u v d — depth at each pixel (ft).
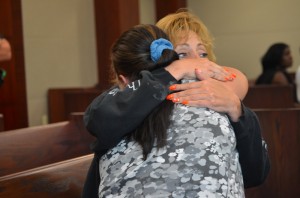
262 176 6.64
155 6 33.99
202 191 5.11
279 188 12.51
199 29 7.52
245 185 6.73
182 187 5.14
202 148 5.35
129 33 6.22
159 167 5.30
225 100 5.82
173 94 5.80
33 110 26.13
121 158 5.60
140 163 5.44
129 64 6.09
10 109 25.02
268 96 21.11
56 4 27.20
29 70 25.81
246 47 34.88
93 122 5.71
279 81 24.82
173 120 5.64
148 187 5.20
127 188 5.31
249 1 34.53
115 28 24.43
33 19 25.96
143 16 34.04
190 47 7.41
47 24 26.73
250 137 6.15
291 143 12.41
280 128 12.45
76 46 28.50
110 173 5.55
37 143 11.55
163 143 5.44
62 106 26.35
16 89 25.18
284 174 12.50
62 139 12.14
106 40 24.73
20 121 25.39
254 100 21.24
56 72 27.30
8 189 7.30
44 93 26.71
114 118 5.55
